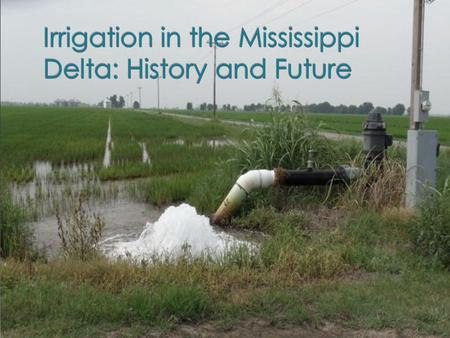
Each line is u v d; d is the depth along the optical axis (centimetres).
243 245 715
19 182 1527
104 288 568
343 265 668
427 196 789
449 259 682
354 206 945
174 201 1214
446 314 521
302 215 911
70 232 789
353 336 488
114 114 9281
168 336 476
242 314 518
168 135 3466
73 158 2100
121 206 1171
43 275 600
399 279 626
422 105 911
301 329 500
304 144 1077
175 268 619
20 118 6469
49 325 480
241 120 6800
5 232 796
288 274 624
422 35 923
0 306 509
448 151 1916
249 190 955
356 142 1279
